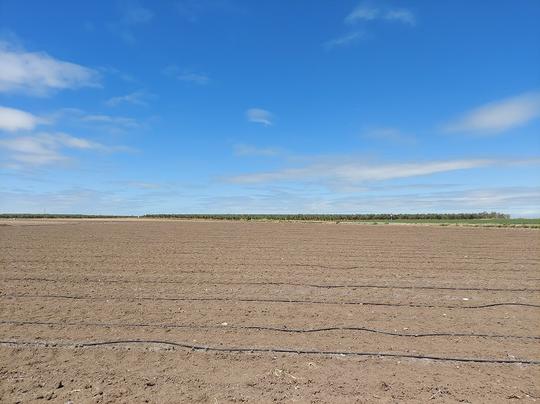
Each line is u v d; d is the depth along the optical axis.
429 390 5.82
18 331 8.23
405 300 11.12
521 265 17.64
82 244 26.36
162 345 7.41
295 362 6.76
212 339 7.84
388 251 22.97
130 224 61.47
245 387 5.88
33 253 21.08
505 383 6.07
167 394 5.65
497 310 10.16
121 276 14.50
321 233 39.22
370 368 6.55
